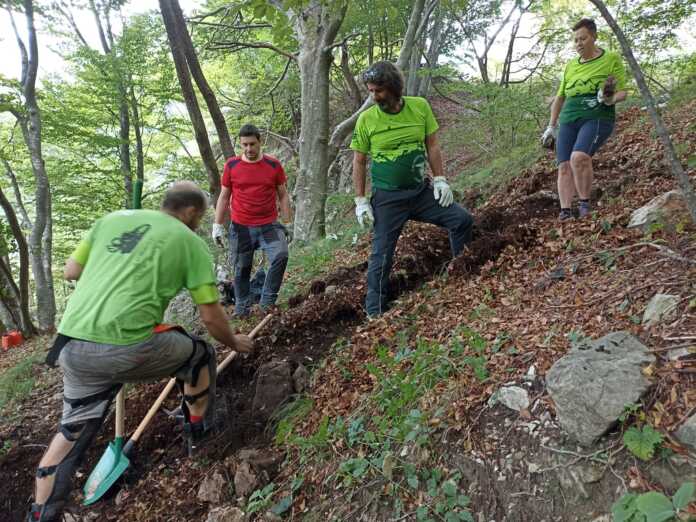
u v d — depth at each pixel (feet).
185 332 9.48
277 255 15.98
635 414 6.51
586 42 12.68
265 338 14.02
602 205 13.50
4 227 34.17
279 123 57.47
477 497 7.27
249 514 9.28
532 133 28.32
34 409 16.14
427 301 12.60
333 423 10.01
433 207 12.76
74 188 45.75
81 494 11.57
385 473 8.07
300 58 33.96
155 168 57.77
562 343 8.32
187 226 9.96
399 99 11.78
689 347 6.91
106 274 8.52
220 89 59.72
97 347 8.31
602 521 6.17
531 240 12.96
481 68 41.29
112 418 13.28
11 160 45.42
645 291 8.55
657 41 27.30
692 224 9.77
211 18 48.21
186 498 10.46
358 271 16.67
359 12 39.88
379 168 12.22
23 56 35.63
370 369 10.04
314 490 9.00
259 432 11.32
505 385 8.11
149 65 47.73
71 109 45.68
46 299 37.93
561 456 6.82
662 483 5.97
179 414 11.50
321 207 32.27
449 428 8.08
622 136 19.43
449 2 27.76
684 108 19.88
